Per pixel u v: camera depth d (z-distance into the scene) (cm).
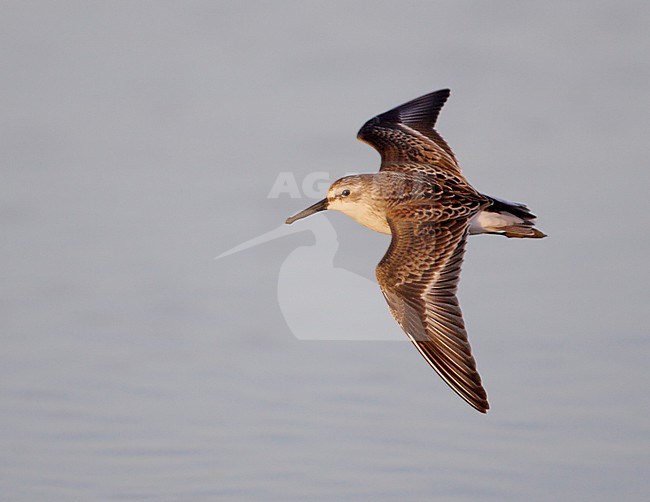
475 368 895
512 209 1048
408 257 956
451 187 1051
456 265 948
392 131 1184
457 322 913
